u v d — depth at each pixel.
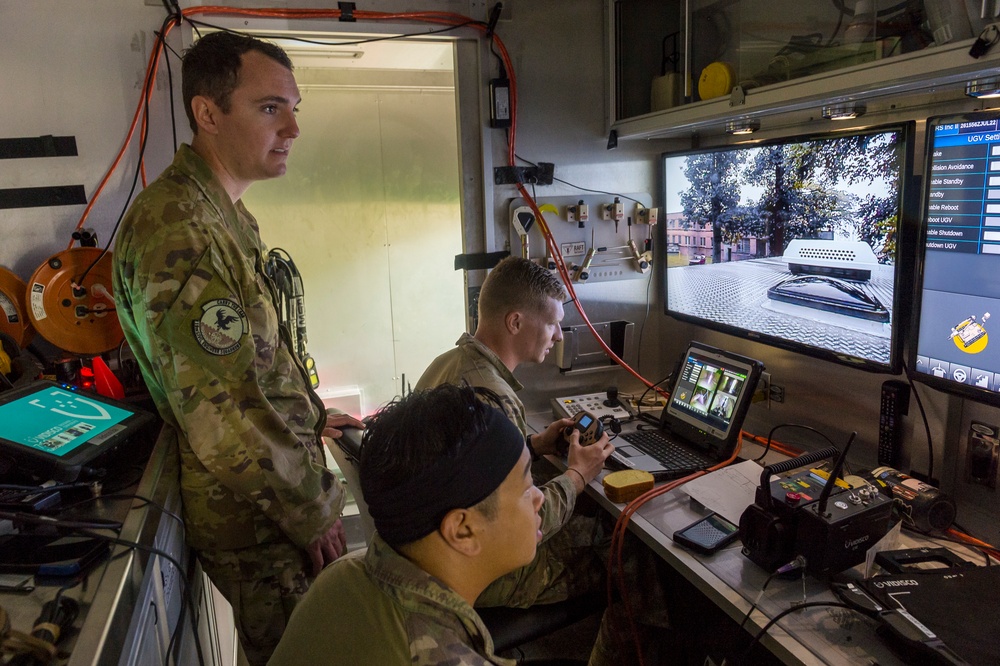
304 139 3.24
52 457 1.21
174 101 2.06
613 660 1.74
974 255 1.31
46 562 0.96
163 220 1.32
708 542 1.41
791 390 2.04
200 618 1.55
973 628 1.04
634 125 2.29
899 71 1.31
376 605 0.74
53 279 1.92
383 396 3.56
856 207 1.58
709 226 2.12
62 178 2.01
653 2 2.35
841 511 1.25
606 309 2.56
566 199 2.44
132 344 1.46
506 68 2.32
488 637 0.78
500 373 1.64
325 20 2.14
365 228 3.39
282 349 1.54
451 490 0.73
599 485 1.75
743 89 1.74
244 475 1.33
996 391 1.30
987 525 1.50
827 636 1.13
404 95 3.35
